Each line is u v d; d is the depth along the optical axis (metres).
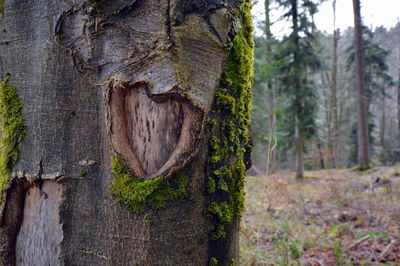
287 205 4.98
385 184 7.04
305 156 12.34
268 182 5.19
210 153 1.04
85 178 1.02
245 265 2.41
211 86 1.02
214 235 1.06
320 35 11.69
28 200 1.08
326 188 7.18
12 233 1.09
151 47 0.98
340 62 20.45
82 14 1.00
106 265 1.01
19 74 1.06
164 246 1.00
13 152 1.06
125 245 1.00
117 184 1.00
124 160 1.00
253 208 4.61
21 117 1.06
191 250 1.02
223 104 1.05
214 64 1.03
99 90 1.01
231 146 1.08
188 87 0.99
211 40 1.02
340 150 17.94
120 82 0.99
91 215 1.02
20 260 1.08
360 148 10.38
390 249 2.80
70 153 1.03
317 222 4.11
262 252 2.71
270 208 4.62
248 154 1.17
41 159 1.04
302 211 4.61
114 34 0.99
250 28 1.16
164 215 1.00
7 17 1.07
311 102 9.88
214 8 1.02
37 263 1.06
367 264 2.52
